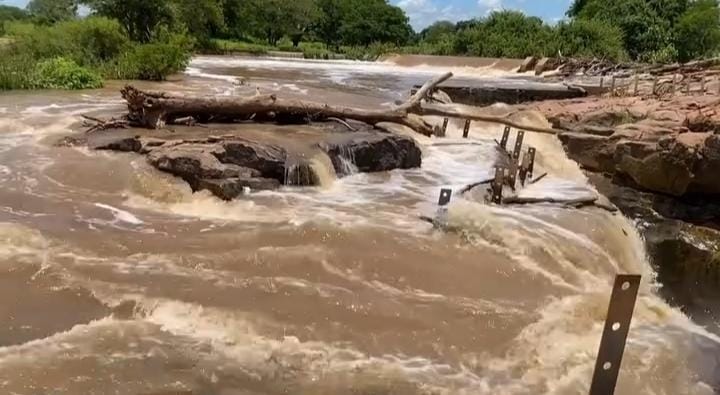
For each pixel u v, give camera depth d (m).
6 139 11.79
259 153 10.02
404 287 6.52
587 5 61.09
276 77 30.06
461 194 9.91
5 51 25.17
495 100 25.12
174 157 9.27
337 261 6.95
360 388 4.68
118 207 8.46
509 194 10.66
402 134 13.12
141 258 6.75
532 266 7.42
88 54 26.88
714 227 12.10
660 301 8.07
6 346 4.93
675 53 52.00
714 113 14.20
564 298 6.65
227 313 5.64
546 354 5.42
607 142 14.67
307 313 5.77
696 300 8.58
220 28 65.31
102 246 7.02
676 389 5.29
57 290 5.91
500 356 5.34
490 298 6.45
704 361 5.92
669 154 12.79
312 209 8.84
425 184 10.87
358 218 8.51
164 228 7.73
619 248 9.12
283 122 13.67
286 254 6.95
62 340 5.05
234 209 8.61
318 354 5.12
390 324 5.70
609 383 4.20
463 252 7.55
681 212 12.74
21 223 7.55
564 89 25.50
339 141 11.35
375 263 6.98
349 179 10.92
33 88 21.14
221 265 6.66
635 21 55.34
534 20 53.62
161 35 31.00
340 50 72.50
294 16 75.62
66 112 14.95
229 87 23.00
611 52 48.75
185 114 12.88
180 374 4.68
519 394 4.79
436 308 6.08
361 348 5.27
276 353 5.08
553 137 16.80
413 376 4.91
